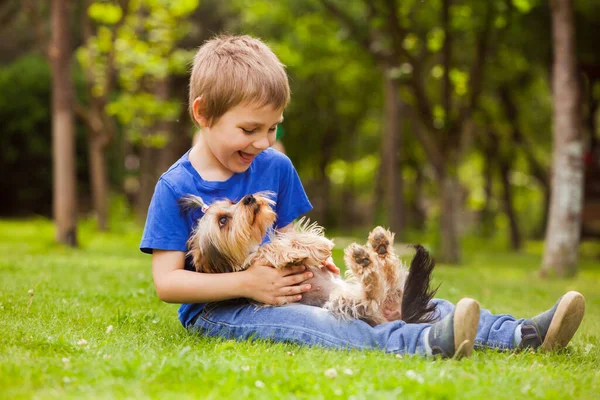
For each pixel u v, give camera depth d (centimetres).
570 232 1061
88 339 354
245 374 283
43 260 871
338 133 2811
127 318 430
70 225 1188
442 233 1395
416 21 1467
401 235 1603
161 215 366
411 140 2478
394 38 1351
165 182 371
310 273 365
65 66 1175
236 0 1927
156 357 306
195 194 374
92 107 1597
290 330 351
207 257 360
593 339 426
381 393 256
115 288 618
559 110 1060
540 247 2383
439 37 1425
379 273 345
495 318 365
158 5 1452
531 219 3206
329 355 321
